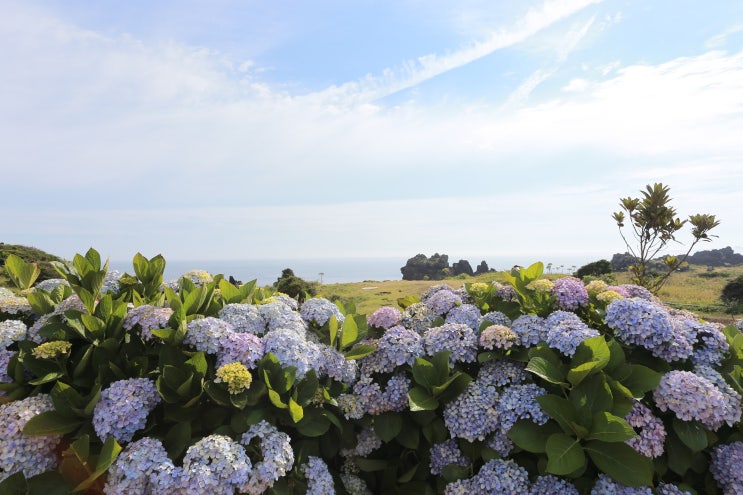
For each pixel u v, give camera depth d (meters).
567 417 2.40
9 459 2.12
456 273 73.00
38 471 2.17
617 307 2.79
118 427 2.19
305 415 2.63
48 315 2.84
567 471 2.19
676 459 2.47
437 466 2.75
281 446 2.27
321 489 2.46
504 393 2.68
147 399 2.35
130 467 2.02
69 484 2.12
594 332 2.73
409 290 28.81
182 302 3.04
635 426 2.44
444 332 3.03
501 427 2.58
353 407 2.83
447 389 2.82
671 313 3.57
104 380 2.50
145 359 2.57
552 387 2.66
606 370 2.58
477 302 3.93
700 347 2.84
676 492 2.36
